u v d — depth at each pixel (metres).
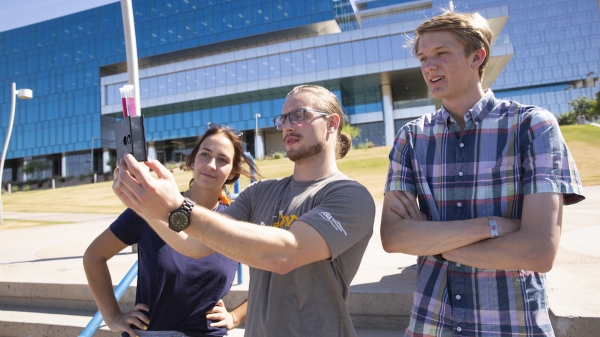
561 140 1.44
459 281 1.50
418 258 1.69
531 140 1.46
